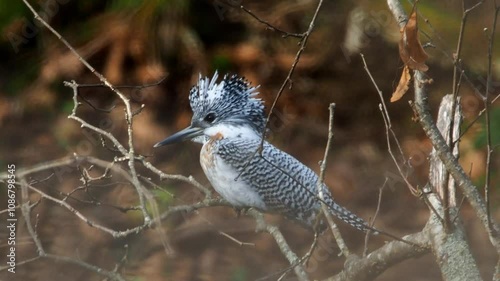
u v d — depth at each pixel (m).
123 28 14.88
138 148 14.06
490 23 13.31
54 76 15.05
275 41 15.20
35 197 12.38
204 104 9.30
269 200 8.80
